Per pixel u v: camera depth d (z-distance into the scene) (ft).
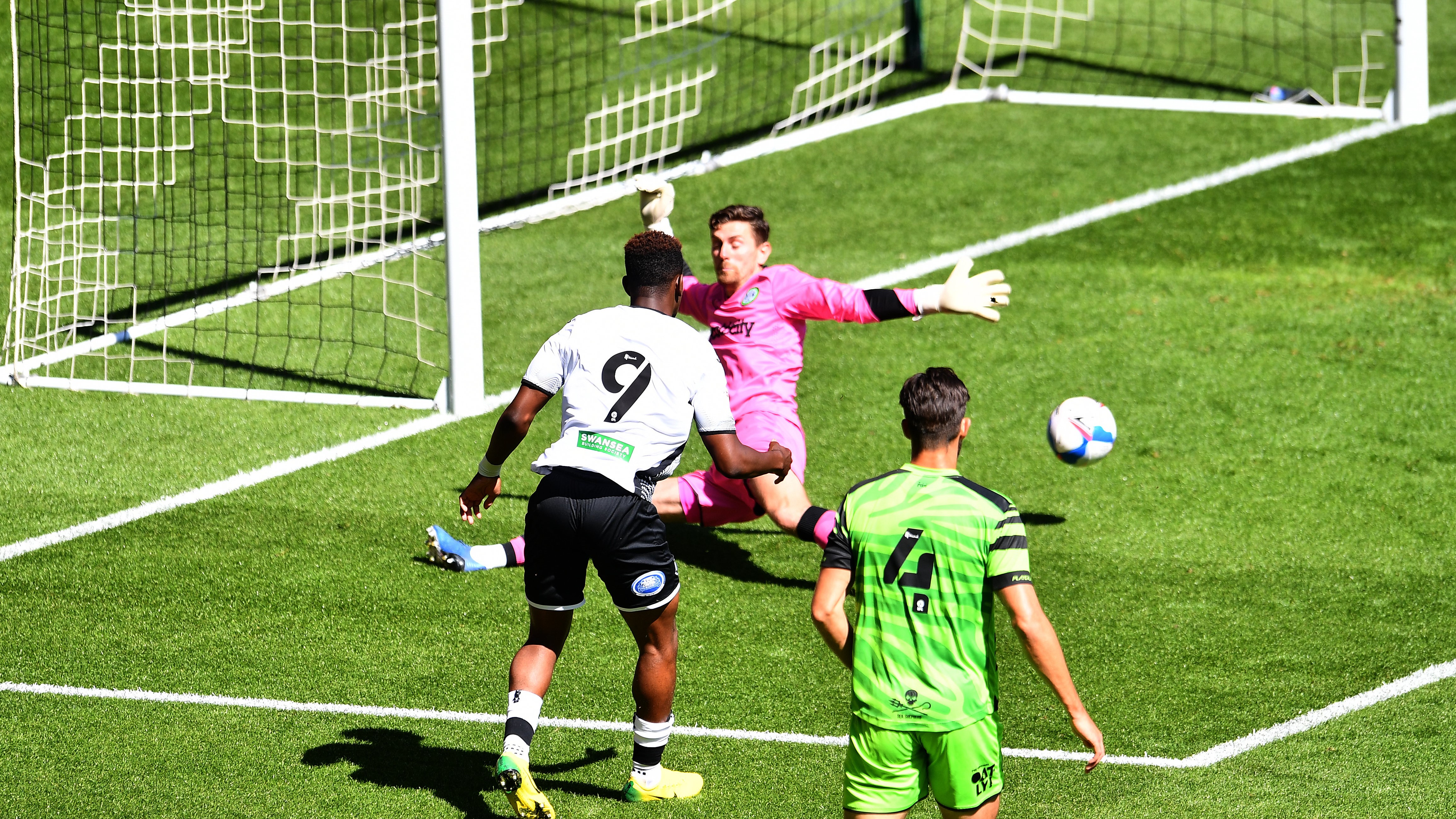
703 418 53.57
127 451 92.63
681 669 69.31
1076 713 44.42
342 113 144.25
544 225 129.90
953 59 159.22
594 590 77.51
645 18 164.04
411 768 60.64
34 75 139.95
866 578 45.73
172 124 128.26
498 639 72.13
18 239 106.83
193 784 59.00
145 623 72.84
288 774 59.93
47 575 77.20
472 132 94.79
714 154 139.95
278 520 83.87
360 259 119.14
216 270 120.88
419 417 97.96
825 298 74.02
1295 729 63.82
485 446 93.91
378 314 114.52
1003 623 74.38
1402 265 115.75
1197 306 110.63
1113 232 123.13
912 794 45.98
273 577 77.56
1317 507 84.43
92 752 61.31
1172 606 74.84
